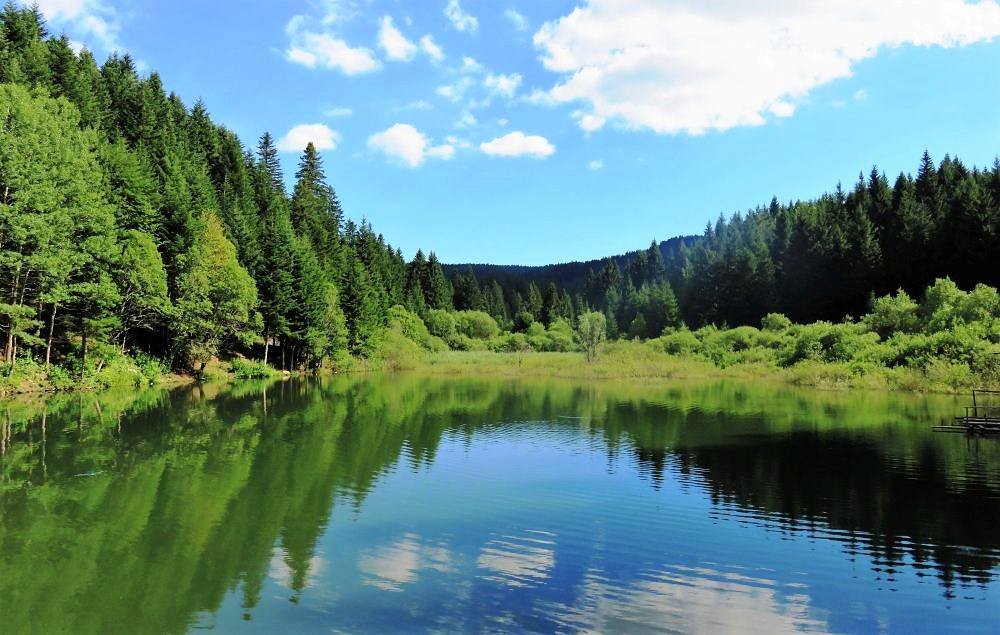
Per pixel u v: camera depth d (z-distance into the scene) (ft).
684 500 42.16
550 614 25.08
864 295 220.84
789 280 250.98
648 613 25.29
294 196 281.54
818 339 156.87
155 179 161.48
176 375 139.44
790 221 298.35
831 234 241.35
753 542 33.88
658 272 426.51
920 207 237.86
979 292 132.46
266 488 44.98
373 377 175.01
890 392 107.04
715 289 291.38
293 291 179.22
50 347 105.91
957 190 231.71
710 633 23.65
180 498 42.06
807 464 52.54
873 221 260.21
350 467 52.19
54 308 102.99
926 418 76.79
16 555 31.14
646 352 199.21
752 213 374.84
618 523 37.24
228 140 274.16
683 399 104.32
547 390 126.41
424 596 26.71
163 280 123.95
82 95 185.06
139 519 37.37
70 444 60.70
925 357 118.01
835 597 26.96
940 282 154.51
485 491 44.45
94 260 108.78
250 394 115.85
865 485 45.42
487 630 23.59
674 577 29.17
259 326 158.61
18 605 25.44
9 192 92.63
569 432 70.64
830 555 31.91
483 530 35.88
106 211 114.62
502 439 66.03
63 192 102.42
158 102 245.86
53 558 30.81
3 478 47.16
